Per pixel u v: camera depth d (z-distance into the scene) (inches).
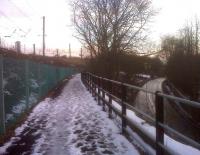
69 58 3671.3
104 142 287.9
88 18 1194.6
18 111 418.9
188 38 2174.0
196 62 2054.6
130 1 1104.8
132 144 275.7
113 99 473.1
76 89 1068.5
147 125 265.0
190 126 848.9
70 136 317.1
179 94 1936.5
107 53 1133.1
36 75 644.7
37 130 351.6
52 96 789.2
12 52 871.7
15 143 295.6
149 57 1191.6
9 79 387.9
